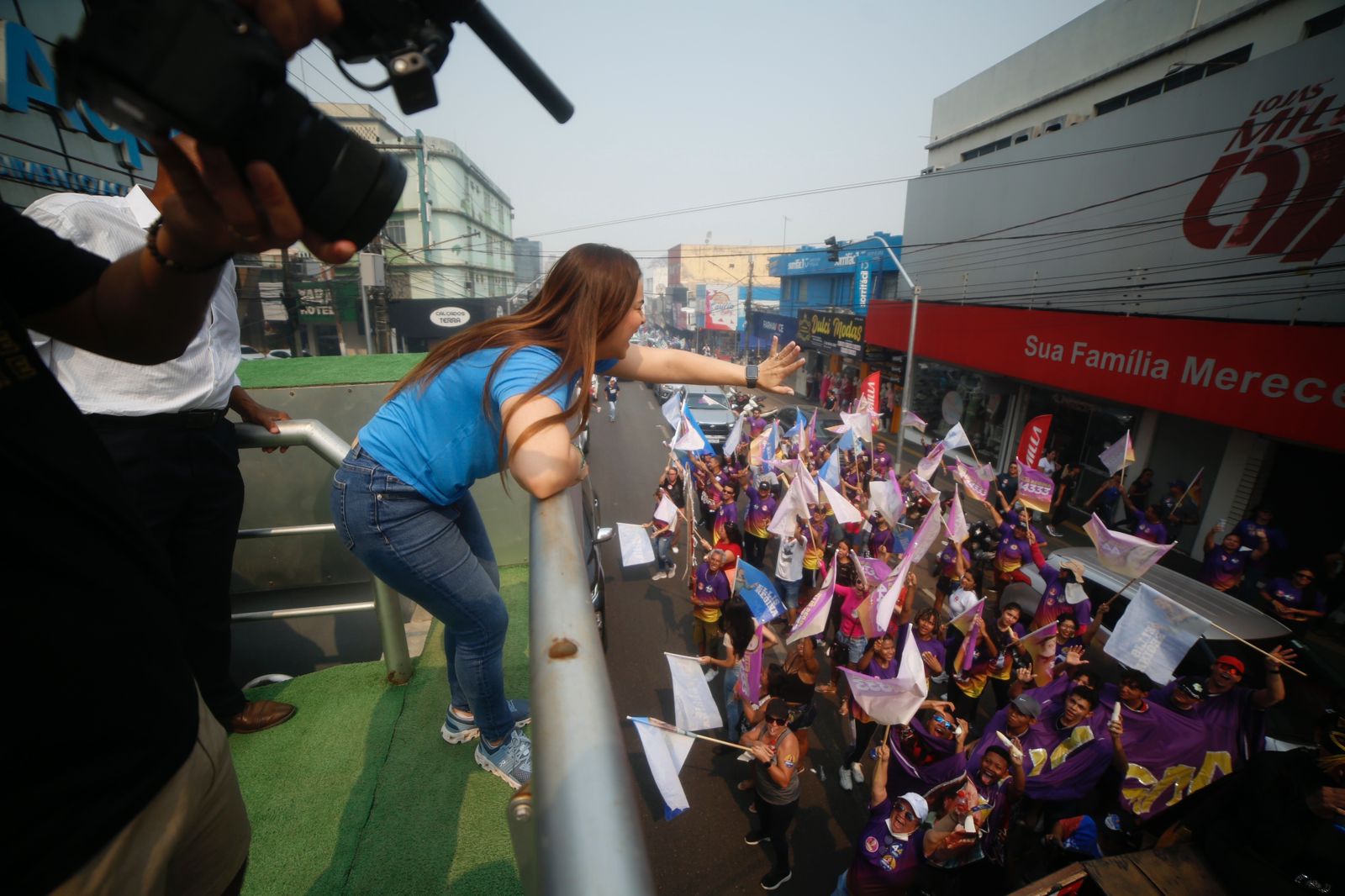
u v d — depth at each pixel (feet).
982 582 30.27
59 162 19.11
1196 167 36.94
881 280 81.05
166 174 1.53
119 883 1.90
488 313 110.22
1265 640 21.42
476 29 1.99
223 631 6.59
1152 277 39.88
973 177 58.03
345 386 13.50
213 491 6.35
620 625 30.17
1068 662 18.94
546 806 1.48
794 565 29.40
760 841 18.65
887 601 19.47
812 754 22.30
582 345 3.49
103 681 1.87
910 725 17.07
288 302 61.77
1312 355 29.45
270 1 1.42
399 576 4.51
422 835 5.57
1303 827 10.33
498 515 13.03
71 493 1.85
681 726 14.96
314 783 6.08
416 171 108.37
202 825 2.33
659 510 33.83
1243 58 39.65
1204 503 38.27
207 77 1.27
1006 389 57.00
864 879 14.61
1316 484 33.04
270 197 1.47
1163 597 17.54
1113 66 48.24
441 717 6.90
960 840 13.87
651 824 19.33
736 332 145.07
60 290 1.97
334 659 17.06
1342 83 29.55
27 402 1.79
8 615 1.68
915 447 70.85
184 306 1.99
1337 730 10.85
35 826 1.72
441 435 4.06
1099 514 43.11
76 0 20.06
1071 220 46.62
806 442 38.81
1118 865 10.77
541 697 1.73
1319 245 30.73
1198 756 16.31
